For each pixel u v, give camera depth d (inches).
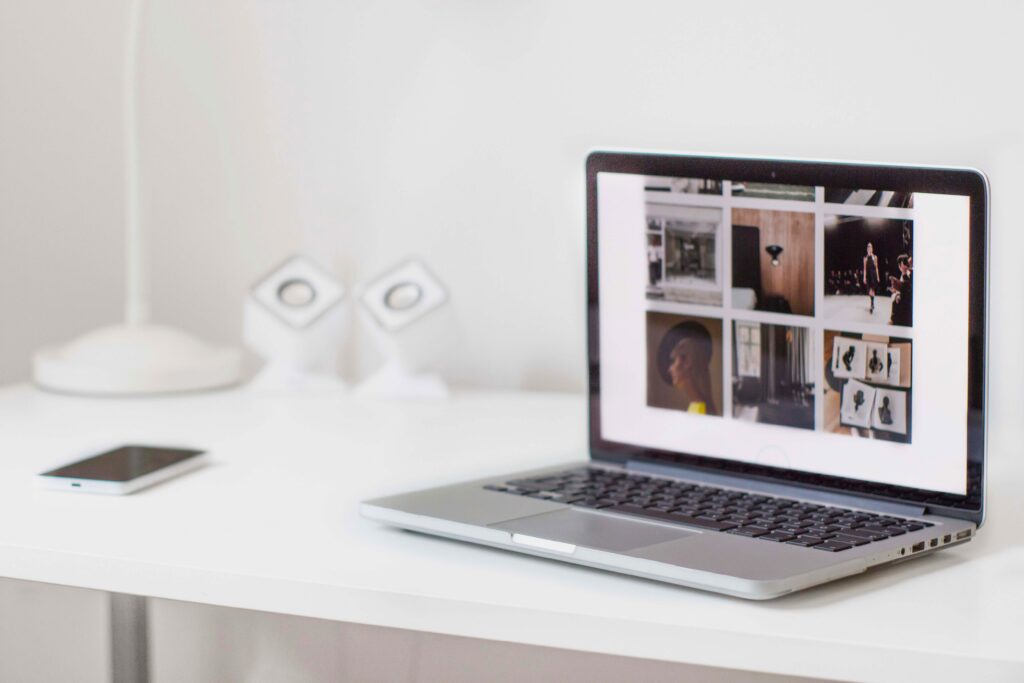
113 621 48.7
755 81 52.2
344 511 35.4
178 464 39.9
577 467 39.8
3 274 65.4
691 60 53.2
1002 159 48.6
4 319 65.4
